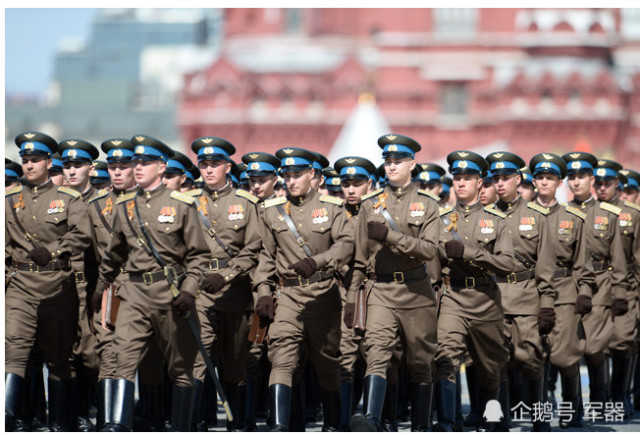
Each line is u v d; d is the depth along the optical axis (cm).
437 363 2742
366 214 2652
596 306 3422
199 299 2906
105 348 2702
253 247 2905
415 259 2627
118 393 2373
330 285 2691
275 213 2717
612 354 3562
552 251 2942
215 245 2939
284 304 2675
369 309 2641
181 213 2442
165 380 3148
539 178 3186
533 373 3003
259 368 3106
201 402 2805
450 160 2888
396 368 2877
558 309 3164
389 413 2928
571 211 3167
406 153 2648
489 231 2811
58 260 2814
